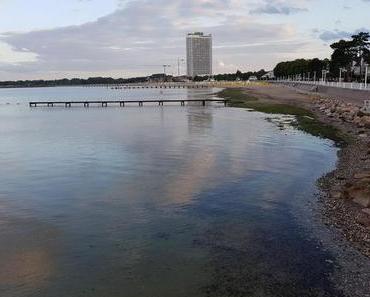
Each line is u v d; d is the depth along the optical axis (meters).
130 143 33.75
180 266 12.06
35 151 31.31
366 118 43.12
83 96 155.62
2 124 53.69
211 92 148.62
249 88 143.75
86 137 38.38
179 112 66.31
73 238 14.22
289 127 42.59
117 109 78.06
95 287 11.09
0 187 20.88
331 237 13.62
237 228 14.77
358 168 23.33
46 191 19.98
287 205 17.08
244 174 22.33
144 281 11.32
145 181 21.33
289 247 13.04
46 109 85.00
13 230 15.02
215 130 41.44
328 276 11.19
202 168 23.95
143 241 13.84
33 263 12.46
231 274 11.52
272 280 11.12
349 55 118.75
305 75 177.25
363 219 14.87
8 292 10.89
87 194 19.30
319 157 26.73
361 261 11.95
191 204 17.50
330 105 62.41
